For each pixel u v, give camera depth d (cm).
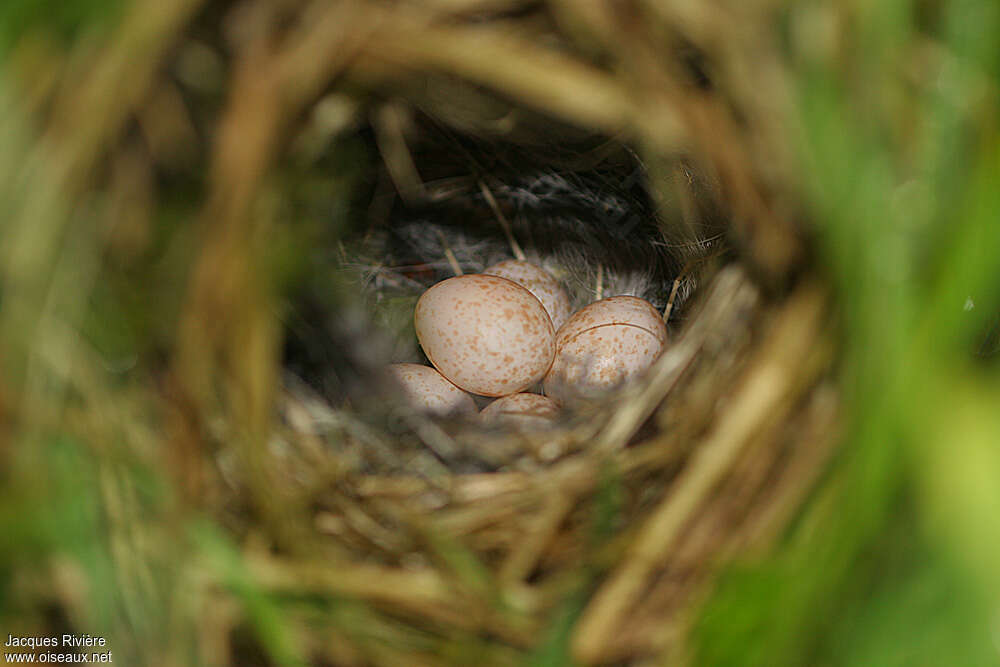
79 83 8
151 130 8
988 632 7
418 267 23
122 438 9
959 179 7
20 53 8
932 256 7
